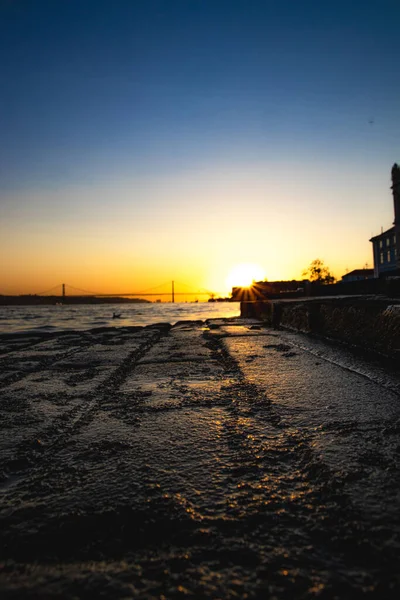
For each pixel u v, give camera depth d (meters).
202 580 1.23
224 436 2.48
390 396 3.24
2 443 2.52
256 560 1.31
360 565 1.27
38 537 1.48
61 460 2.21
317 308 7.82
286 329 9.59
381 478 1.82
